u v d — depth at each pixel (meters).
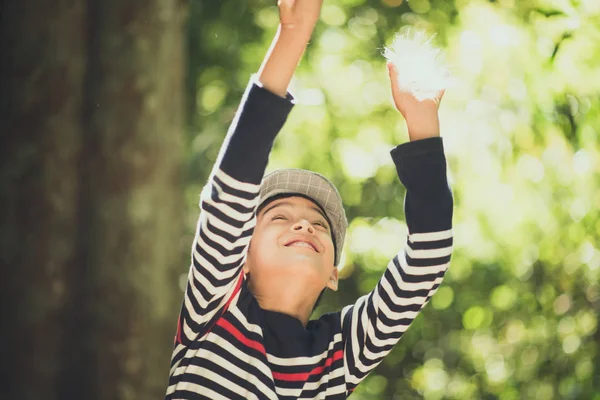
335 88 10.75
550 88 8.04
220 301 3.44
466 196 10.54
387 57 3.62
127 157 5.14
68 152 5.05
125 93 5.19
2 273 4.95
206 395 3.36
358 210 11.24
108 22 5.21
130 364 5.06
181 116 5.38
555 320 10.25
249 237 3.35
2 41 5.07
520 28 8.20
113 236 5.10
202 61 8.89
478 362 12.06
